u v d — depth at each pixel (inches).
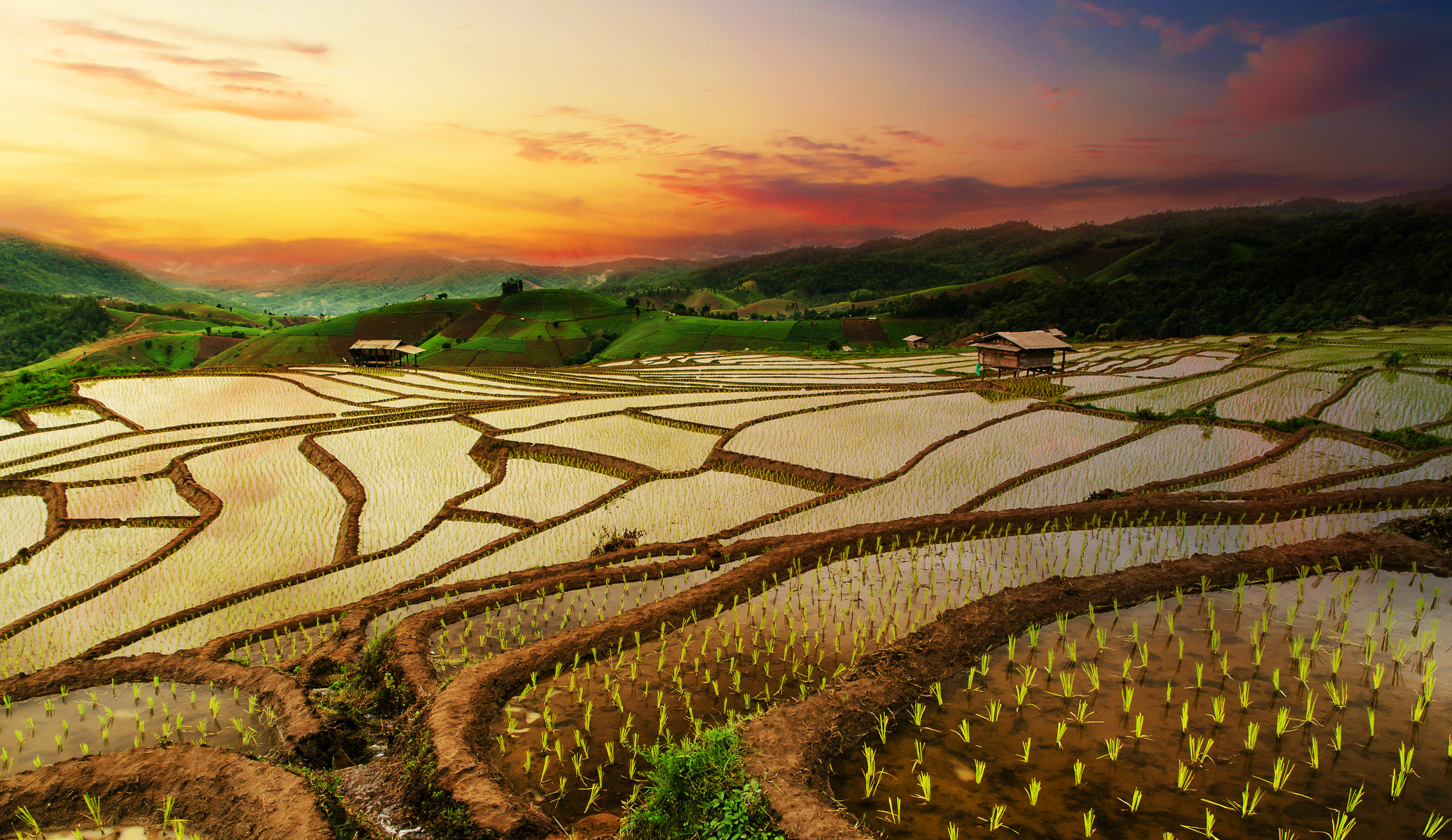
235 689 370.6
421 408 1834.4
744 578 481.7
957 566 510.3
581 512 888.3
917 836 226.7
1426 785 245.6
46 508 1090.1
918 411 1427.2
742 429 1339.8
